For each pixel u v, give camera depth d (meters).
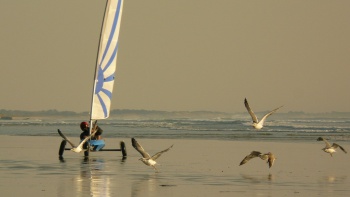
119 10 84.81
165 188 51.78
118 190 50.59
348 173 62.09
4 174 60.25
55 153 83.12
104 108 82.38
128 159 75.75
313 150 90.50
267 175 60.53
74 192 49.41
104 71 83.31
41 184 53.59
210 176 59.56
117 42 84.75
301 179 57.47
